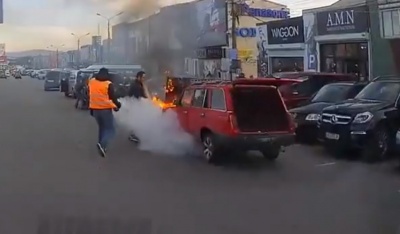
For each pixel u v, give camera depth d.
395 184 8.56
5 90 47.53
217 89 10.52
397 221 6.39
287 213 6.78
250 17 39.84
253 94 10.20
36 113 22.80
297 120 13.16
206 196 7.74
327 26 25.19
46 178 9.05
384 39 21.94
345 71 24.61
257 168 10.05
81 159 11.05
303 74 16.75
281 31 29.17
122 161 10.80
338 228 6.11
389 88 11.98
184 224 6.28
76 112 23.39
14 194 7.83
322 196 7.73
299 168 10.05
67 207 7.08
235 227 6.16
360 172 9.65
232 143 9.98
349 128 11.09
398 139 10.17
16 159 11.00
